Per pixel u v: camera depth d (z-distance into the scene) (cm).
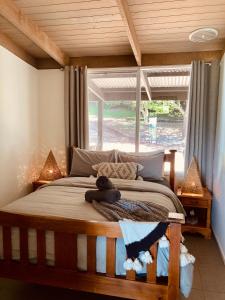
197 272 224
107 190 208
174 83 359
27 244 171
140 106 362
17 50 328
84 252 166
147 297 157
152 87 363
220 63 308
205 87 319
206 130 322
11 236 175
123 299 185
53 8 251
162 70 354
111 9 252
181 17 258
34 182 355
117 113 372
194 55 330
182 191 311
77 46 334
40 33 291
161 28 279
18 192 336
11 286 201
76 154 338
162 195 241
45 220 165
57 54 335
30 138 362
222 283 208
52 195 224
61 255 167
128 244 152
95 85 376
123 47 333
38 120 382
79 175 321
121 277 161
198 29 263
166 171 341
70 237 165
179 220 155
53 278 169
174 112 358
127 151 363
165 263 156
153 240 151
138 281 158
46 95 380
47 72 377
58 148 382
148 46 322
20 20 254
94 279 163
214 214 303
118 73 364
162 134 362
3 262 176
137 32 289
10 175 319
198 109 318
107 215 176
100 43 324
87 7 249
